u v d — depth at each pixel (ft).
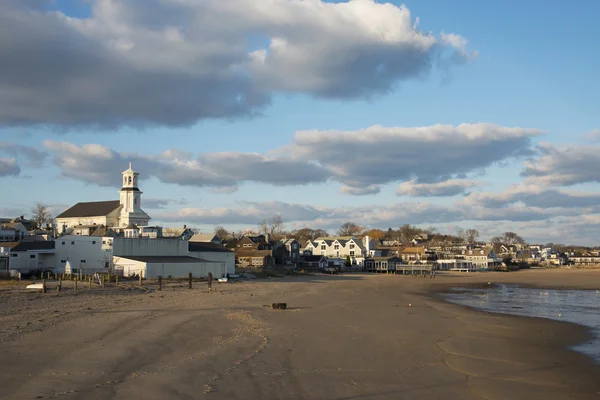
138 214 405.39
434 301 185.68
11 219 402.93
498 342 97.19
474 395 61.21
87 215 406.00
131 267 246.06
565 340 101.14
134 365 67.87
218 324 106.32
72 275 230.68
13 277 224.33
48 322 99.86
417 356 81.61
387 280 338.54
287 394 57.57
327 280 320.09
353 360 76.69
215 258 300.20
